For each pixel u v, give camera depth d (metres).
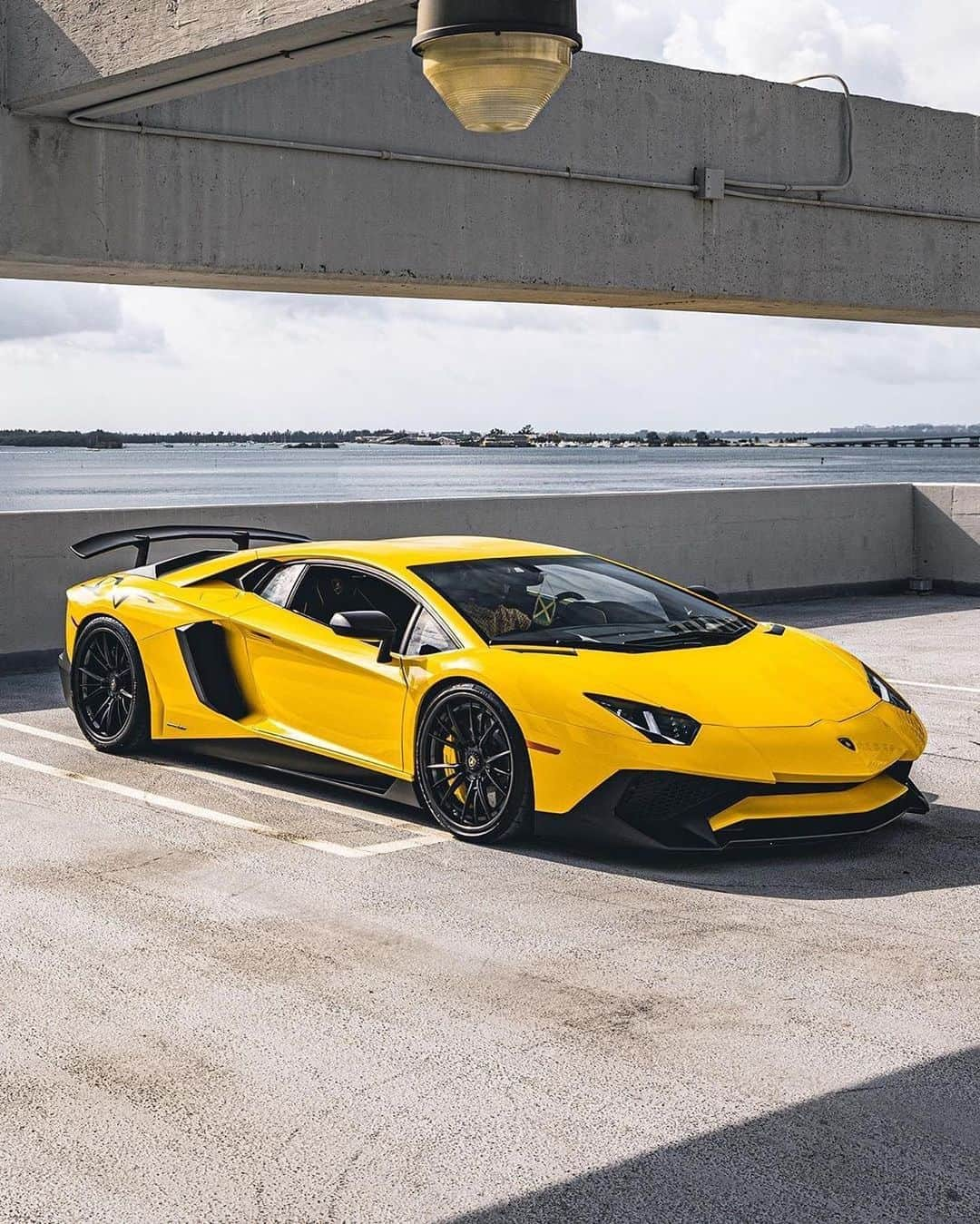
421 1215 2.70
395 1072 3.34
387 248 10.23
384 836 5.44
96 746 6.91
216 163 9.52
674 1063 3.37
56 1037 3.56
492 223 10.66
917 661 9.94
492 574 5.95
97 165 9.07
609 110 11.12
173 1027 3.62
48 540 9.88
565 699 5.03
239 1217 2.70
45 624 9.88
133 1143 3.00
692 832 4.86
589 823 4.98
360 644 5.80
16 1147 2.98
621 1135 3.01
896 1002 3.76
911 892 4.72
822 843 5.32
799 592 13.96
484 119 4.66
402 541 6.52
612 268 11.25
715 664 5.36
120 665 6.84
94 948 4.21
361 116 10.05
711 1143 2.97
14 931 4.36
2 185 8.73
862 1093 3.21
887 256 12.77
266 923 4.44
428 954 4.15
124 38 7.54
